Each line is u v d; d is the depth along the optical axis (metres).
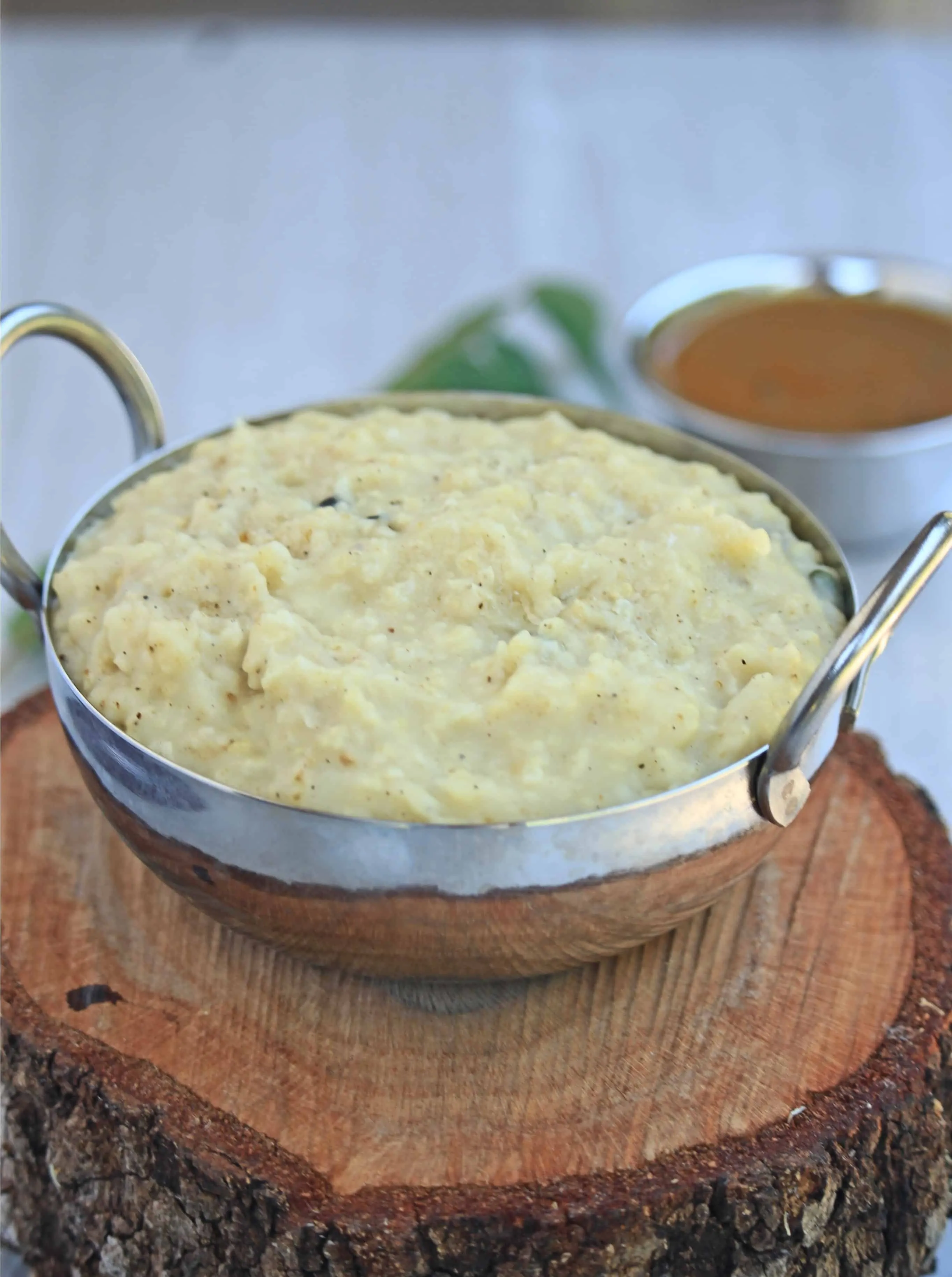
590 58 0.84
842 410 0.51
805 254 0.57
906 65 0.82
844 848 0.39
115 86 0.79
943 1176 0.36
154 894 0.38
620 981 0.36
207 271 0.66
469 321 0.55
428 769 0.32
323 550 0.35
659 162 0.74
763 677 0.34
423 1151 0.33
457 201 0.71
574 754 0.32
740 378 0.53
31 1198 0.37
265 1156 0.33
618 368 0.56
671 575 0.35
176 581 0.35
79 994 0.36
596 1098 0.34
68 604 0.36
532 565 0.35
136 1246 0.35
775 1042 0.35
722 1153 0.33
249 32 0.85
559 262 0.67
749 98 0.79
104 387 0.61
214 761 0.33
